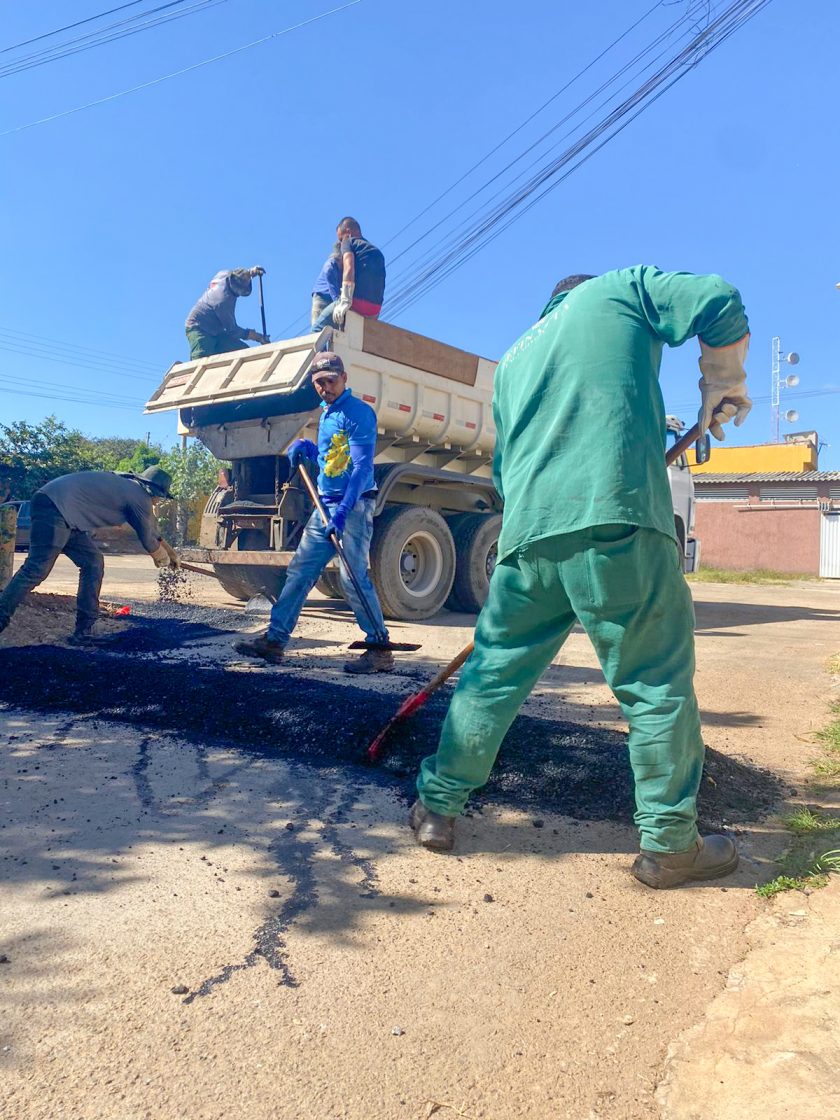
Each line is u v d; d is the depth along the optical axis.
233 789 3.24
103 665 4.82
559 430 2.40
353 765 3.53
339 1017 1.84
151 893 2.38
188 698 4.20
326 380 5.12
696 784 2.52
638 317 2.43
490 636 2.62
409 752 3.49
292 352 7.47
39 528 5.89
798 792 3.37
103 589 10.60
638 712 2.46
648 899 2.44
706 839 2.60
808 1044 1.75
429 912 2.33
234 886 2.44
